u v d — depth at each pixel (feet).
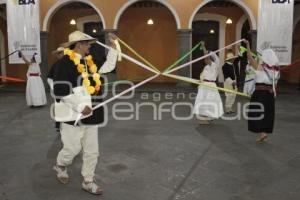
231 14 49.90
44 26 44.78
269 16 39.45
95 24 52.13
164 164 16.93
